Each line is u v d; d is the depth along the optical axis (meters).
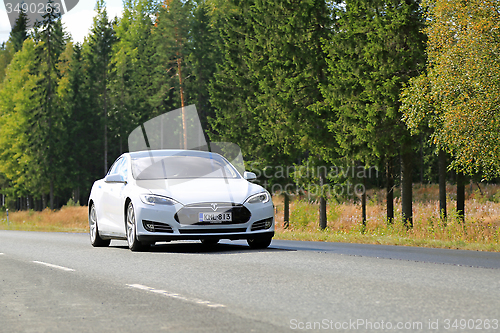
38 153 109.88
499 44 27.27
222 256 17.69
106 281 13.38
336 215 55.56
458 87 28.45
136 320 9.23
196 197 19.06
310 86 50.12
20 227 54.94
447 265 14.99
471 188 72.44
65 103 115.19
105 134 114.88
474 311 9.45
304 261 16.11
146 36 120.94
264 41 54.22
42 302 10.98
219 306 10.21
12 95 114.69
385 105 38.00
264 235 19.58
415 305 9.97
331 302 10.34
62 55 132.88
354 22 40.69
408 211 40.56
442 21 28.84
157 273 14.41
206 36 97.56
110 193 21.83
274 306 10.11
